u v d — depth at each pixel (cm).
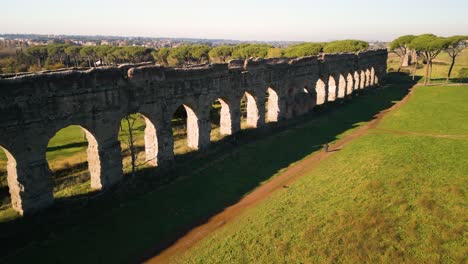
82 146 4234
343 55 6581
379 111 5822
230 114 4091
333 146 3953
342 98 6631
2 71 9231
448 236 1969
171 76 3228
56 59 12675
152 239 2173
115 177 2859
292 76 5106
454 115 5316
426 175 2797
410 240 1962
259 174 3159
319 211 2342
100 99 2666
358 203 2383
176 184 2936
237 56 10044
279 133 4428
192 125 3691
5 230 2189
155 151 3219
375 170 2928
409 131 4572
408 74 10288
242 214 2438
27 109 2255
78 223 2336
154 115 3127
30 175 2339
